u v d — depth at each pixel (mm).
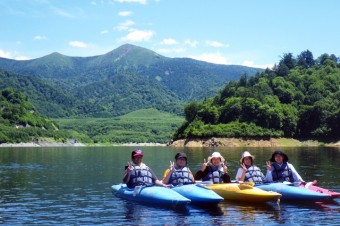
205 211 16297
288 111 128625
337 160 46906
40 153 85062
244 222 14336
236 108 127625
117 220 14914
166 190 17906
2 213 16422
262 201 17734
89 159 57656
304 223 14141
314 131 124062
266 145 119875
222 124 126250
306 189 18422
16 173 34125
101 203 18531
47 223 14578
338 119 121062
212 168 20141
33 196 20922
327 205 17359
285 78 164125
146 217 15312
